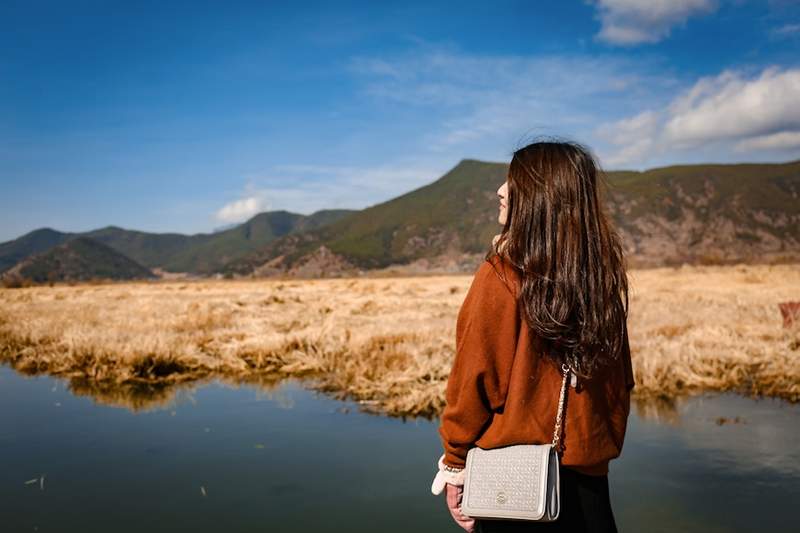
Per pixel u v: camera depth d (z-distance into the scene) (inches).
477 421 72.7
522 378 71.6
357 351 386.0
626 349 79.9
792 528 150.9
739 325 467.5
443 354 366.0
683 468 194.9
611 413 75.1
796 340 388.2
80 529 153.8
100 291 1450.5
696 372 330.0
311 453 214.2
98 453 217.5
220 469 198.7
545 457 68.7
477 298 73.6
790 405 275.7
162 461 207.9
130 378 361.4
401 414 270.7
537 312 70.5
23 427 254.4
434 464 201.0
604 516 73.9
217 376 370.0
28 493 179.6
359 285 1529.3
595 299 72.1
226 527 154.5
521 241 73.9
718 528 151.2
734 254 7721.5
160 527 154.6
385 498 172.9
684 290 898.7
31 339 492.7
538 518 66.4
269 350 405.4
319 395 313.1
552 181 74.5
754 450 212.1
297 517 159.8
